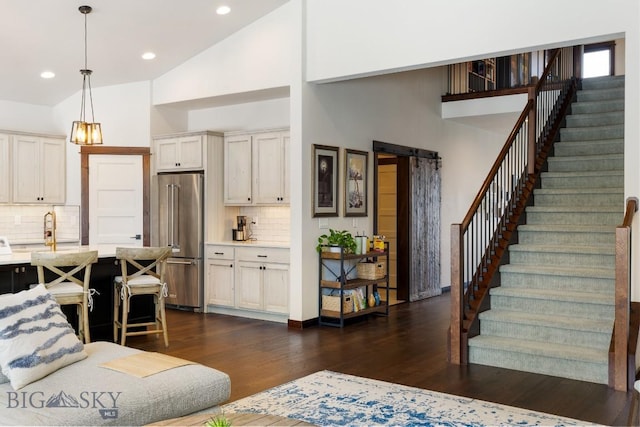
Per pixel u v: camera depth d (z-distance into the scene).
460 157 9.46
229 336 5.86
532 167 6.32
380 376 4.44
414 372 4.55
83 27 6.18
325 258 6.47
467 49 5.18
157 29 6.47
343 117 6.88
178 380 2.97
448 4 5.29
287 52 6.45
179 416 2.89
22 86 7.54
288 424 2.35
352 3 5.94
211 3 6.11
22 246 7.63
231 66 6.97
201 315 7.06
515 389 4.12
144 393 2.79
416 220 8.20
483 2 5.09
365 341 5.64
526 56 9.28
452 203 9.23
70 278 4.79
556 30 4.73
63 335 3.17
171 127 8.02
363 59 5.87
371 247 7.11
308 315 6.37
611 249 5.25
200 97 7.29
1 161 7.42
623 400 3.87
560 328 4.71
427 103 8.55
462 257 4.89
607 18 4.49
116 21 6.14
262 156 7.01
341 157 6.84
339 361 4.88
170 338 5.76
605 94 7.57
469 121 9.24
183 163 7.46
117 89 7.91
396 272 8.23
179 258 7.38
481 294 5.22
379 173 8.98
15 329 2.94
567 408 3.72
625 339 4.11
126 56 7.03
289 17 6.42
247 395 3.97
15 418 2.48
